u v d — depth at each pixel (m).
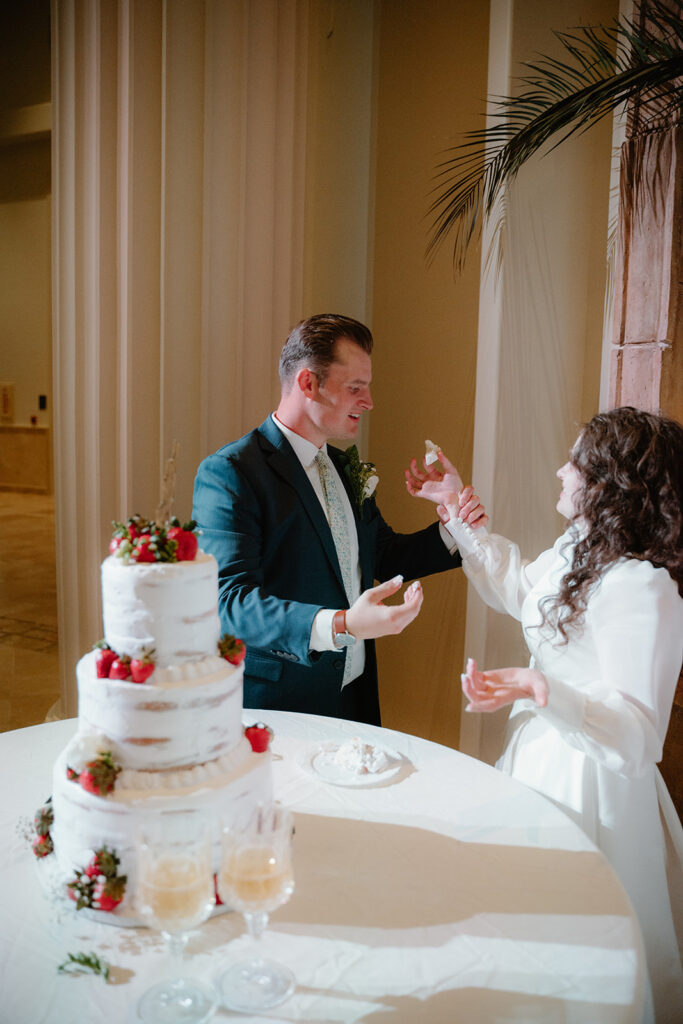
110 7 3.44
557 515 3.51
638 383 2.93
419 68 3.81
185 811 1.41
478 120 3.57
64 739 2.12
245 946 1.37
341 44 3.92
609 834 1.93
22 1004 1.23
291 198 3.75
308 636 2.04
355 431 2.54
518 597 2.44
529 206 3.27
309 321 2.50
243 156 3.65
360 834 1.70
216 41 3.55
